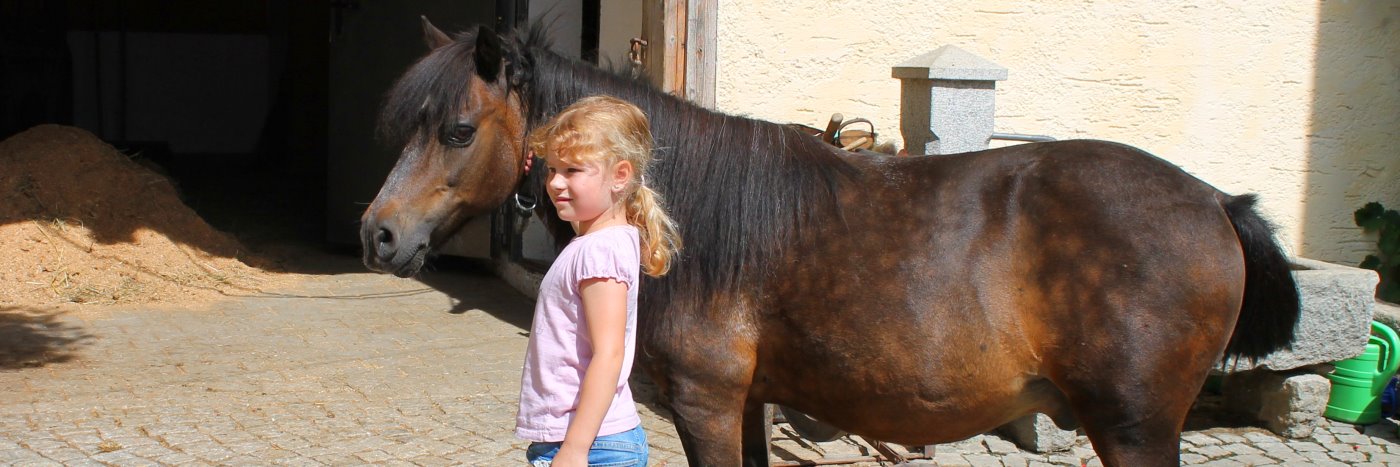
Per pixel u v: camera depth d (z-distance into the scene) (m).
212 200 11.30
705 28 5.78
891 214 2.83
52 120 14.27
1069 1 6.45
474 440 4.66
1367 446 4.99
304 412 4.98
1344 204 6.94
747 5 5.93
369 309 7.18
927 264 2.75
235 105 15.55
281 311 7.03
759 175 2.89
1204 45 6.63
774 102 6.04
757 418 3.23
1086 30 6.49
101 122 14.91
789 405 3.01
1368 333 5.05
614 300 2.27
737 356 2.85
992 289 2.73
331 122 9.09
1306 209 6.89
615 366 2.26
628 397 2.50
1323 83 6.80
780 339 2.86
